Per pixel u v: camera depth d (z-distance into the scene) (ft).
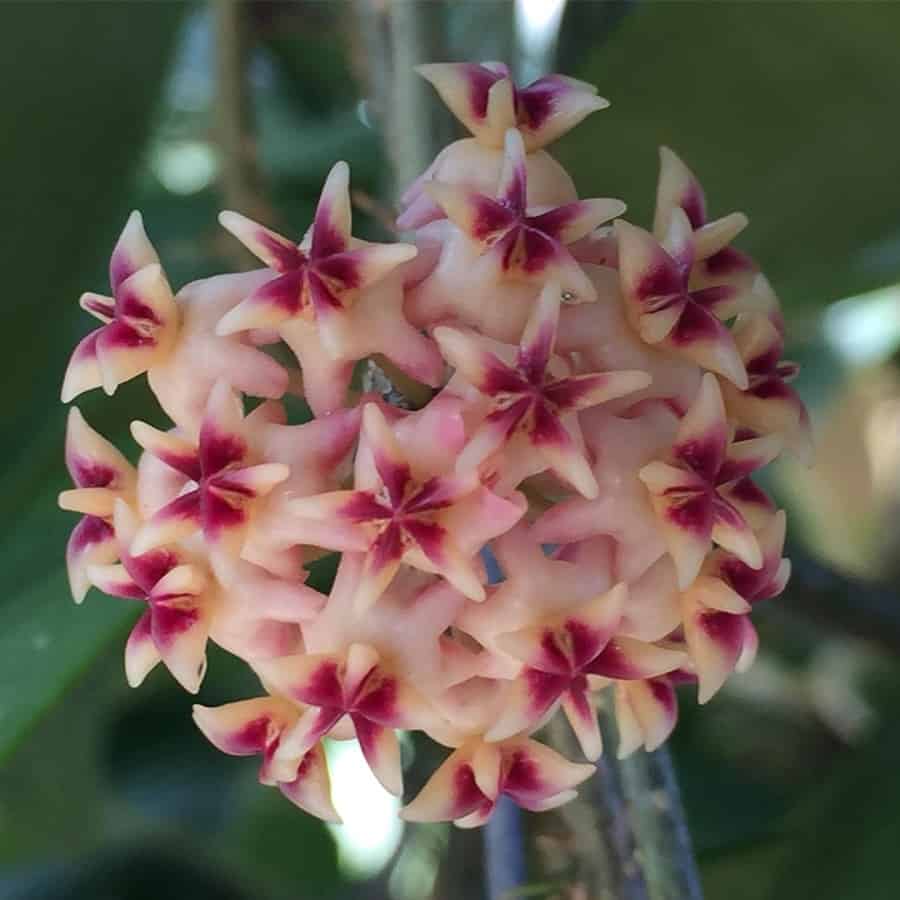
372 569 0.27
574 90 0.31
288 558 0.28
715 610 0.29
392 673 0.28
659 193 0.32
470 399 0.27
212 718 0.30
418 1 0.44
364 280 0.28
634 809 0.37
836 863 0.50
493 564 0.32
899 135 0.52
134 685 0.31
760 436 0.31
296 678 0.28
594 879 0.37
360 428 0.28
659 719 0.31
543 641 0.28
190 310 0.29
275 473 0.27
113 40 0.54
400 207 0.35
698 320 0.29
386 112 0.46
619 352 0.28
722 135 0.52
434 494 0.27
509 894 0.37
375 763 0.29
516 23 0.54
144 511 0.30
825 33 0.48
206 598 0.29
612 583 0.28
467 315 0.28
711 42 0.49
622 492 0.28
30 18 0.52
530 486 0.29
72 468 0.32
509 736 0.29
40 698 0.37
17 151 0.54
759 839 0.53
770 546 0.30
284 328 0.29
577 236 0.28
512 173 0.28
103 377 0.29
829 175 0.54
